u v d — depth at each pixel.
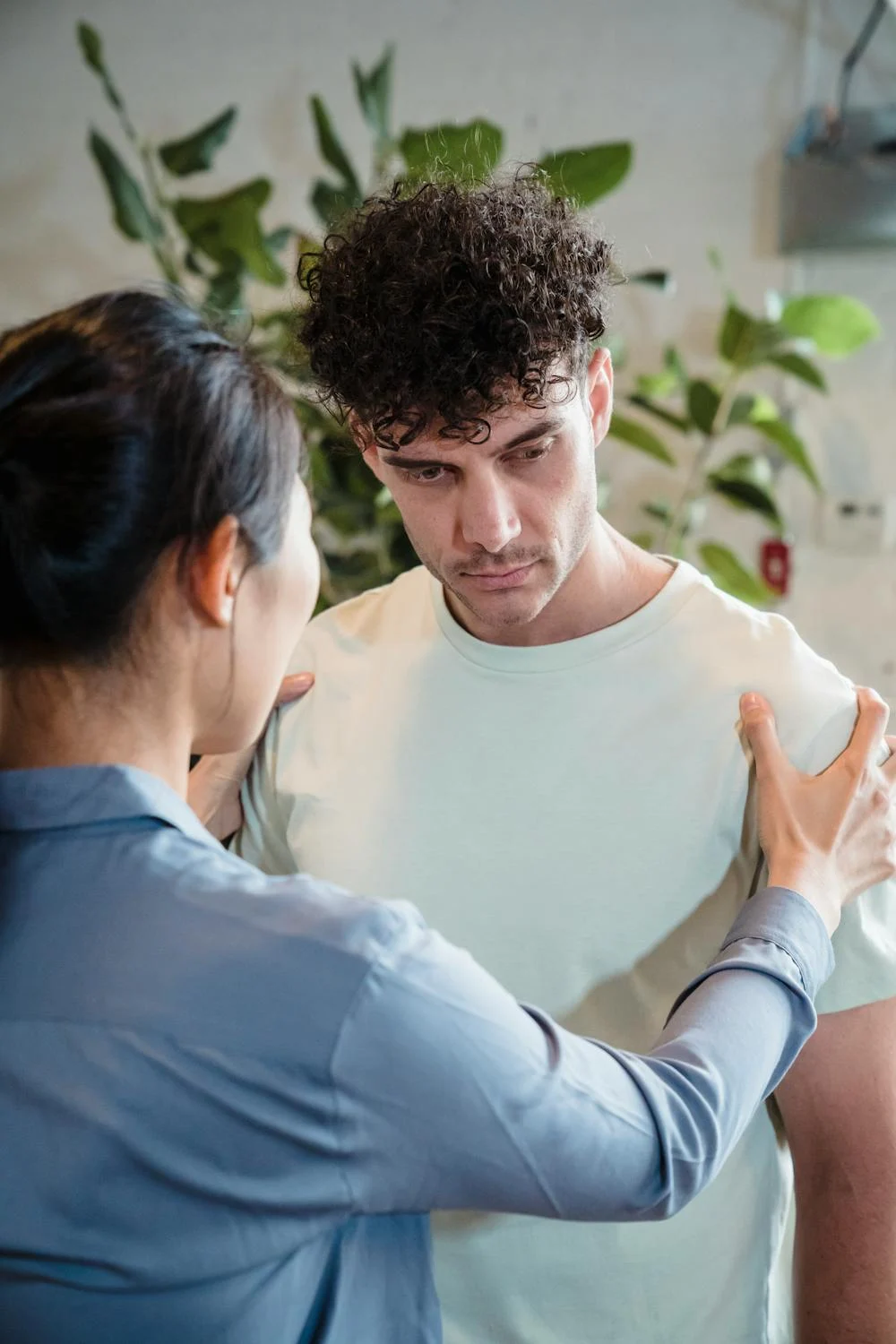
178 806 0.69
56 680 0.67
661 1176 0.69
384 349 0.78
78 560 0.63
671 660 0.95
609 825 0.94
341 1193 0.64
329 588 2.52
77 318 0.66
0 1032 0.64
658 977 0.94
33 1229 0.63
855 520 2.74
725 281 2.70
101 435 0.62
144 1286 0.63
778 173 2.62
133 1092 0.62
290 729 1.06
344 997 0.62
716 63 2.61
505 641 0.98
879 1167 0.92
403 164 2.51
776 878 0.85
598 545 0.95
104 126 2.86
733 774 0.92
